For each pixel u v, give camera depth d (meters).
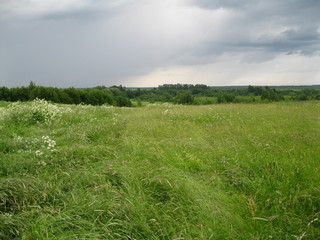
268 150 5.59
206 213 3.22
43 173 4.47
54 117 10.33
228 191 3.93
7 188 3.46
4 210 3.23
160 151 5.60
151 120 10.26
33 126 8.90
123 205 3.24
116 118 11.03
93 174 4.22
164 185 3.85
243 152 5.48
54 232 2.78
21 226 2.84
